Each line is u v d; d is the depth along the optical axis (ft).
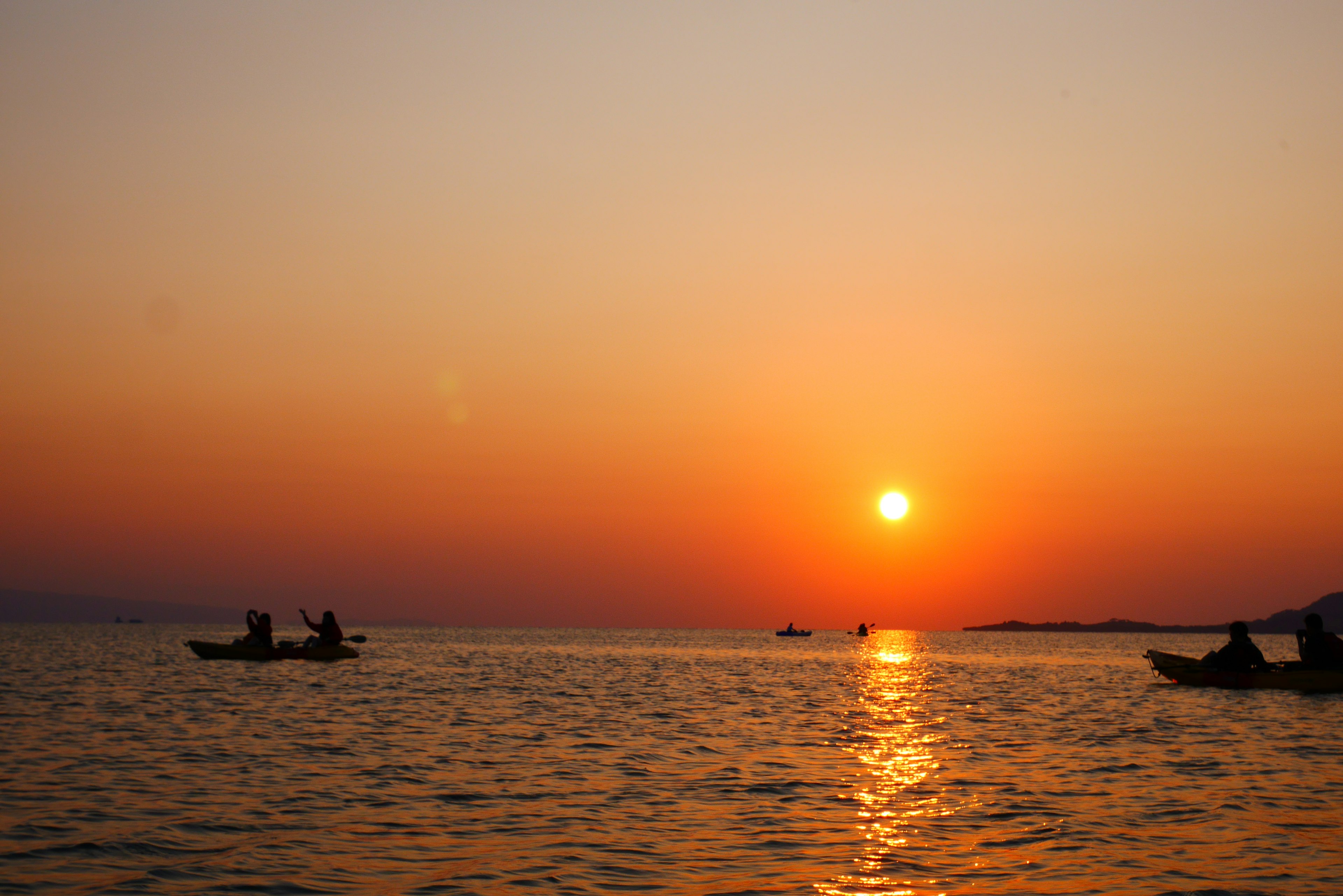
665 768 57.41
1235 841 40.24
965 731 76.74
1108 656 289.33
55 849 37.52
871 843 39.83
